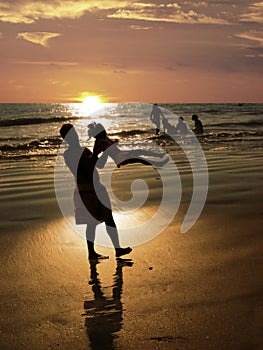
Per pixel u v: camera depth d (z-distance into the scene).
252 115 43.97
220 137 23.05
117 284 5.25
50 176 12.34
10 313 4.60
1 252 6.29
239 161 14.68
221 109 55.59
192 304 4.69
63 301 4.86
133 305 4.72
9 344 4.04
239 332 4.12
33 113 52.56
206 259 5.94
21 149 18.95
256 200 9.09
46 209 8.61
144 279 5.36
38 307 4.73
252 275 5.39
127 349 3.93
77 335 4.18
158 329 4.23
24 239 6.84
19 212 8.37
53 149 19.05
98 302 4.82
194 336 4.08
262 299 4.76
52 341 4.08
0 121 33.47
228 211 8.27
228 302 4.71
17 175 12.51
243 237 6.80
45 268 5.77
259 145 19.45
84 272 5.64
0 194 9.89
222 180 11.22
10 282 5.33
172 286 5.14
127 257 6.09
